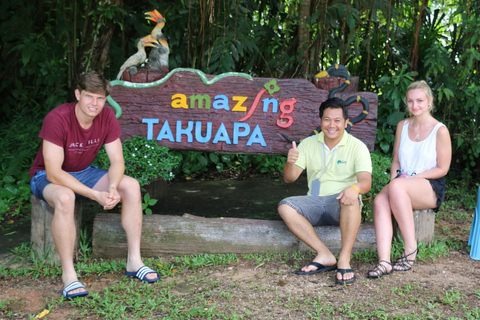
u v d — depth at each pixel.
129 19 6.18
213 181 6.14
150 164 3.97
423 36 6.00
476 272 3.33
